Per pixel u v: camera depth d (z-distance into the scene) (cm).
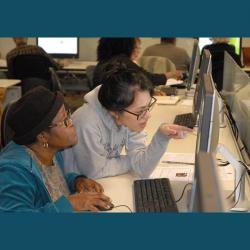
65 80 608
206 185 73
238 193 161
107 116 189
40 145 154
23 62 511
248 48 558
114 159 199
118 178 194
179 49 539
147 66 518
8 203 134
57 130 151
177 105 352
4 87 454
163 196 166
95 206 156
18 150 150
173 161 211
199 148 132
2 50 659
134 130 183
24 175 141
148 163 192
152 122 294
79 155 189
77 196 160
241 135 245
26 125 149
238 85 281
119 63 254
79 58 646
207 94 132
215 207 69
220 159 207
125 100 174
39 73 517
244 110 241
